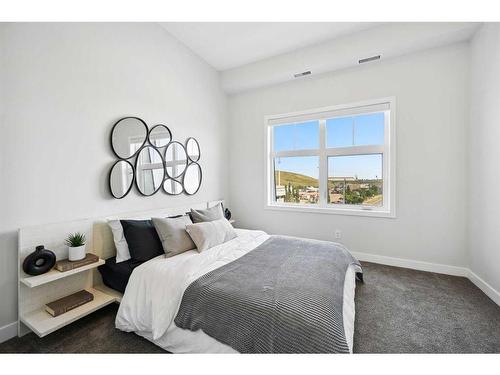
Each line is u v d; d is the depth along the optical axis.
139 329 1.58
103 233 2.12
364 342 1.55
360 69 3.03
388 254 2.94
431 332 1.65
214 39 2.99
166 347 1.48
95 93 2.13
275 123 3.65
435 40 2.50
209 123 3.59
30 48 1.72
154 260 1.91
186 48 3.14
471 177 2.46
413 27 2.51
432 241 2.71
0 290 1.61
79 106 2.01
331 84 3.21
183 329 1.42
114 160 2.29
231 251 2.12
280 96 3.59
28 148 1.72
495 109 2.05
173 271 1.66
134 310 1.63
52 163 1.85
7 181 1.62
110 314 1.91
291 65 3.21
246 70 3.56
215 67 3.66
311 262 1.81
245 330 1.22
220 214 2.86
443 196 2.64
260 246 2.25
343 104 3.13
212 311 1.34
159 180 2.74
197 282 1.50
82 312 1.69
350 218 3.15
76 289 1.97
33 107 1.74
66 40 1.92
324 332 1.10
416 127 2.74
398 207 2.86
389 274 2.64
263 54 3.30
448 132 2.60
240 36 2.91
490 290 2.12
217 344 1.31
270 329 1.16
